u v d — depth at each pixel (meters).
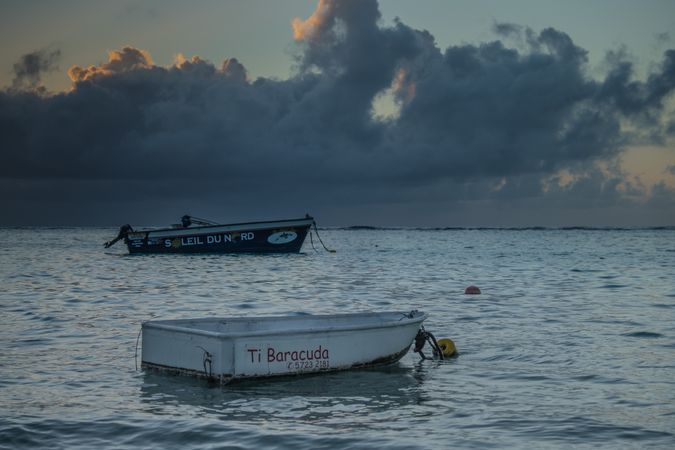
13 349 15.53
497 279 36.50
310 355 12.91
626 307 23.95
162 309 22.70
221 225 49.06
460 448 9.14
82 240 116.94
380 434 9.70
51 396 11.57
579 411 10.87
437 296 27.39
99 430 9.82
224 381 12.16
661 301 25.91
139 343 16.28
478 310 22.92
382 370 13.66
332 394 11.84
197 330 12.41
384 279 35.84
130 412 10.67
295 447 9.20
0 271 39.84
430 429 9.95
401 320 14.08
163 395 11.66
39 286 30.59
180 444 9.30
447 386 12.45
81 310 22.36
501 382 12.77
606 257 62.19
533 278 37.31
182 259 47.62
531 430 9.90
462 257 61.56
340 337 13.23
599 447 9.22
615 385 12.56
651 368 13.92
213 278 34.81
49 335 17.38
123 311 22.17
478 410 10.93
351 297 26.81
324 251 75.88
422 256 63.50
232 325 14.30
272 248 49.62
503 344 16.47
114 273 37.84
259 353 12.42
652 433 9.78
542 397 11.73
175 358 12.77
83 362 14.14
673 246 96.81
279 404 11.20
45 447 9.19
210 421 10.23
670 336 17.67
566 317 21.20
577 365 14.20
